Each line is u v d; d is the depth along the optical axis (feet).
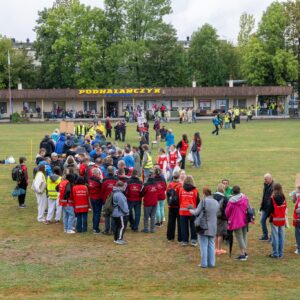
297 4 276.41
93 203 56.70
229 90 264.93
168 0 284.61
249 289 39.78
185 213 51.70
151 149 129.08
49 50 288.10
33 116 268.62
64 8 284.20
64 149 91.71
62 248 51.55
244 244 47.57
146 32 284.41
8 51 271.49
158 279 42.42
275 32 273.95
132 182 57.00
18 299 36.96
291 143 140.36
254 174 91.09
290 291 39.11
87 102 272.72
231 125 206.39
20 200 68.74
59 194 57.82
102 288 40.11
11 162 107.86
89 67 276.21
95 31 283.18
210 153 120.47
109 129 163.84
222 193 49.32
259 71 274.77
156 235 56.44
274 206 47.67
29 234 56.75
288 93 262.47
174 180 53.83
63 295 38.01
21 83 287.89
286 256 48.73
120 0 285.64
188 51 312.71
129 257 48.65
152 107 268.62
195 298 36.91
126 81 284.00
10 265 46.24
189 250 50.98
